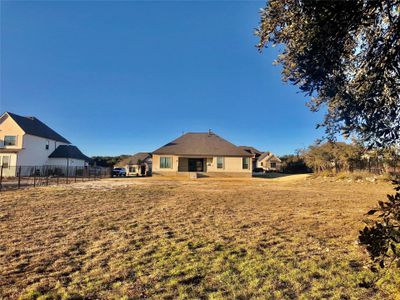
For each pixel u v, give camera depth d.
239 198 13.16
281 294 4.18
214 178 31.86
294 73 2.78
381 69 2.39
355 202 11.88
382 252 2.05
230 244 6.38
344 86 2.64
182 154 33.78
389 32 2.28
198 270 5.02
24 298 4.09
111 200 12.23
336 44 2.36
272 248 6.11
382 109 2.52
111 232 7.32
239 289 4.35
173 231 7.43
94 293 4.25
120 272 4.96
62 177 31.69
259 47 2.78
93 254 5.80
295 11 2.32
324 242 6.49
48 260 5.49
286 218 8.89
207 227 7.83
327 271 4.91
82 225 8.00
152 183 21.62
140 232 7.34
